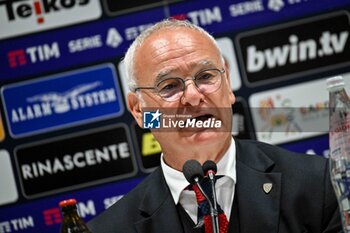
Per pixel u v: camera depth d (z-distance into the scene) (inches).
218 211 142.2
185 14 298.8
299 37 295.4
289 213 164.9
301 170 171.2
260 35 296.2
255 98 294.8
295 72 294.5
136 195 179.6
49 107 301.0
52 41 302.2
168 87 160.9
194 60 159.2
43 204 300.5
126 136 298.8
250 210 165.6
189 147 161.2
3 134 301.9
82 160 299.4
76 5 302.8
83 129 299.9
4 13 305.0
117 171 298.7
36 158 300.8
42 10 303.6
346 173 134.9
